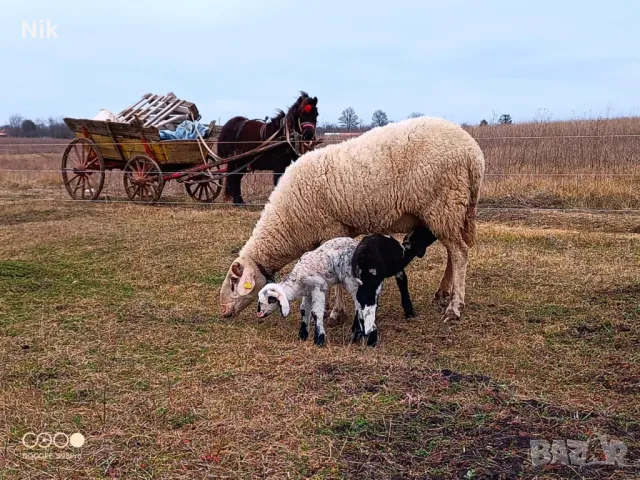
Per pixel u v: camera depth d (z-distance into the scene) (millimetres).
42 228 11445
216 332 6102
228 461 3713
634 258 8180
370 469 3572
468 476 3453
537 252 8766
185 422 4211
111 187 17469
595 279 7281
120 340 5895
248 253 6641
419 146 6098
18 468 3686
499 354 5441
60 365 5309
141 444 3945
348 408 4285
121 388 4809
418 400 4344
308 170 6359
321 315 5754
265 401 4457
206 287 7680
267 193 15578
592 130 19891
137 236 10391
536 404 4289
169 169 14109
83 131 14500
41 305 6992
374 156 6172
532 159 16359
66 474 3625
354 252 5605
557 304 6570
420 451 3729
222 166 13820
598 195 12797
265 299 5707
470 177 6234
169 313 6695
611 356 5254
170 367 5219
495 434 3885
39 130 65938
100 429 4141
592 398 4504
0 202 14977
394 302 7004
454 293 6340
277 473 3566
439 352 5512
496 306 6641
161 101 14977
